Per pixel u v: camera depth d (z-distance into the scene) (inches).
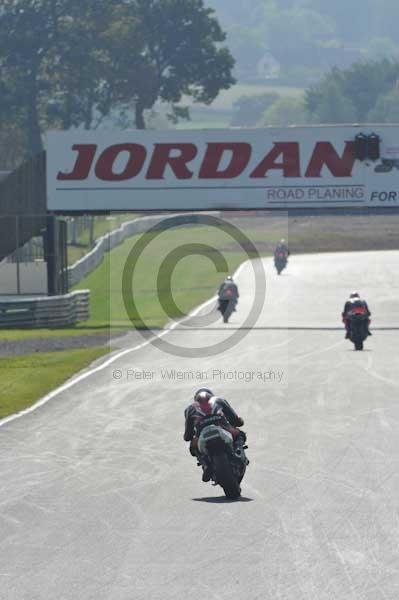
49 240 6574.8
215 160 6427.2
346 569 1494.8
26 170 6678.2
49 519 1833.2
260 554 1579.7
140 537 1695.4
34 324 6102.4
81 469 2297.0
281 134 6392.7
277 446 2532.0
